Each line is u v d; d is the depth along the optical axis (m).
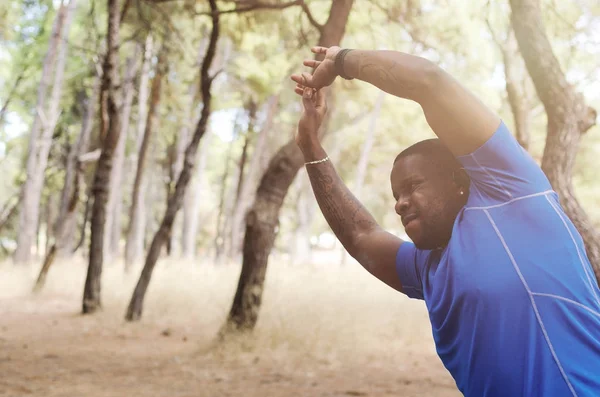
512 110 8.16
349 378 6.73
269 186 8.49
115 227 27.80
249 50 11.03
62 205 25.61
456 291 1.42
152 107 16.64
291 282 14.81
